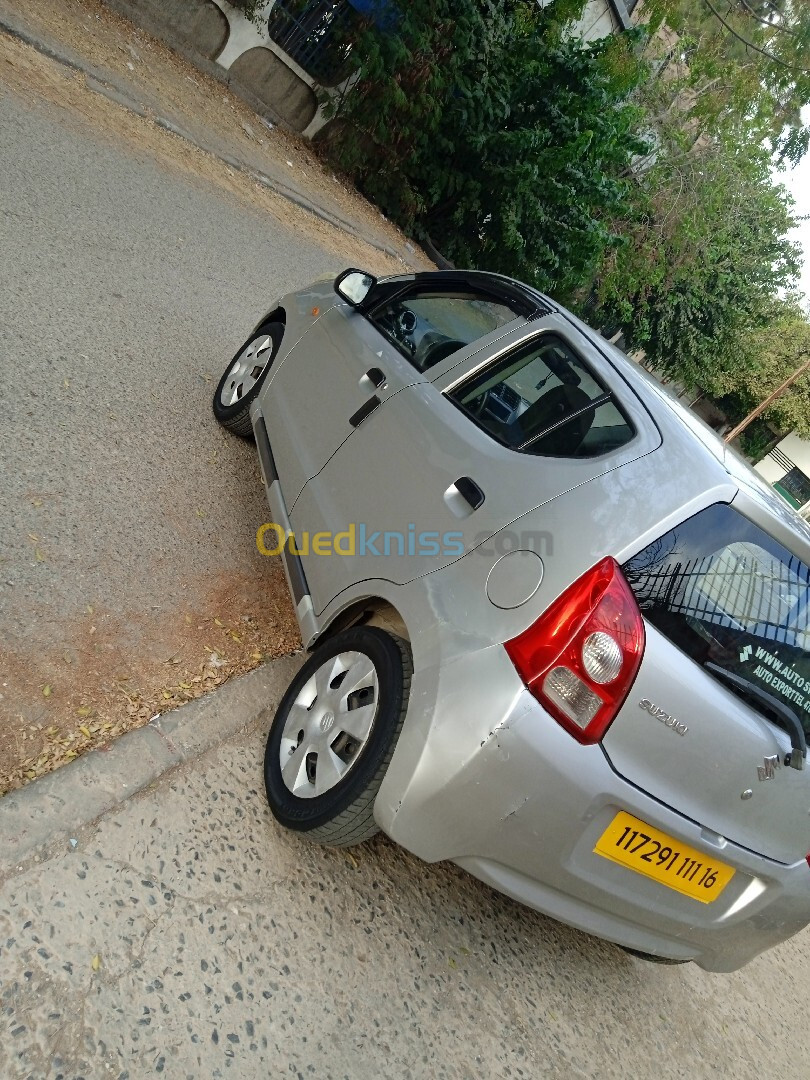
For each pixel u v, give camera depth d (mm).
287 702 2707
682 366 26219
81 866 2057
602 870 2309
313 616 2912
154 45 10312
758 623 2414
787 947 4379
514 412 2812
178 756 2484
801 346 32969
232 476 4059
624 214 16547
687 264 21875
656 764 2223
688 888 2457
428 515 2633
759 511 2422
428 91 12445
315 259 9047
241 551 3607
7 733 2223
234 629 3152
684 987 3363
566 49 14656
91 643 2654
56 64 7465
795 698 2467
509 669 2148
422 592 2443
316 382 3684
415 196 14133
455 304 3479
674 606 2254
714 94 18969
